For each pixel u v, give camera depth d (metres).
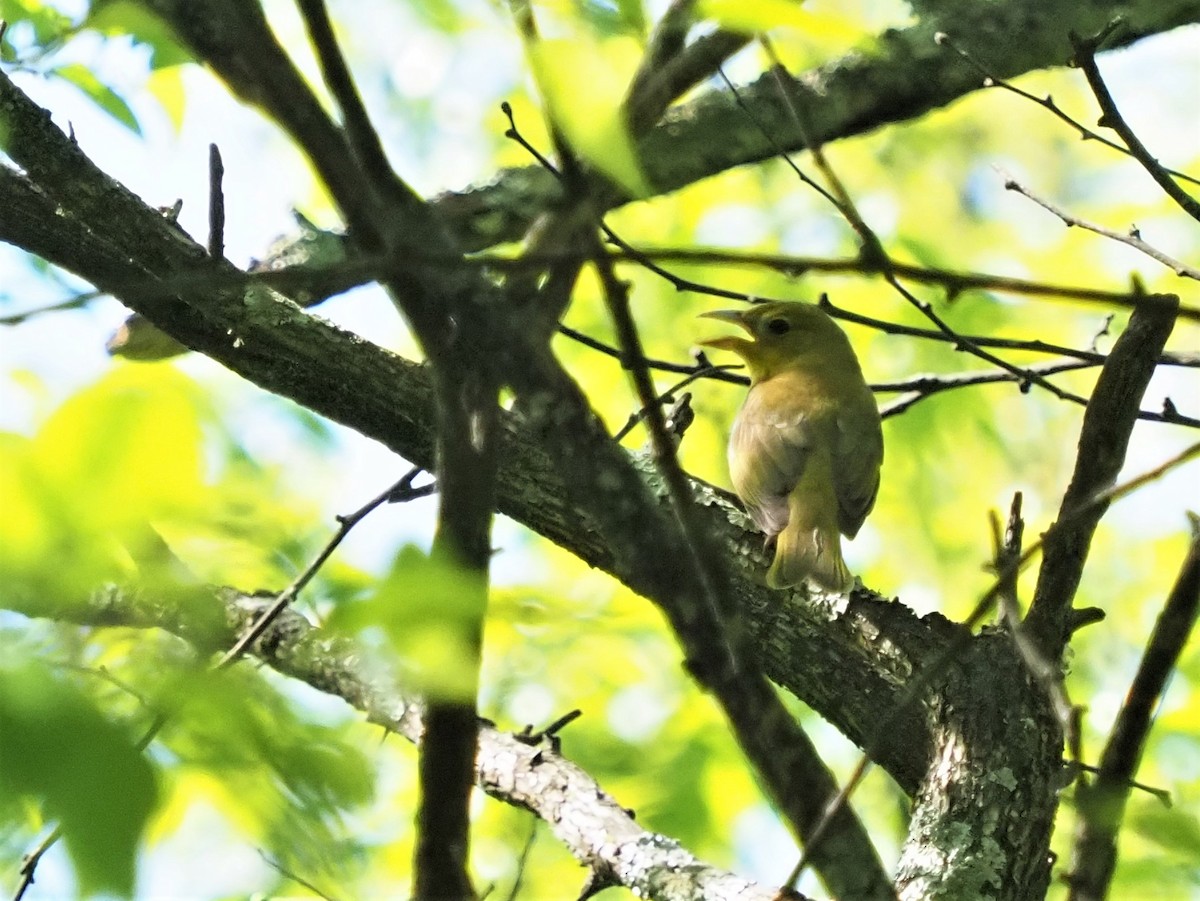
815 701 8.04
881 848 12.45
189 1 4.16
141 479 2.80
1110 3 9.15
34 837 4.46
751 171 16.47
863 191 17.94
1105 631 16.06
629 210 16.11
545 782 8.08
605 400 15.53
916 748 7.62
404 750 12.41
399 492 6.94
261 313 7.79
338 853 3.80
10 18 7.62
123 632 3.42
